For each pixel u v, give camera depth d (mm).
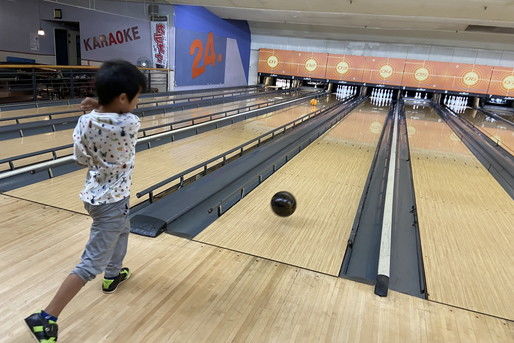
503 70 9758
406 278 1833
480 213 2801
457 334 1412
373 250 2096
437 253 2109
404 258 2064
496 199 3158
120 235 1384
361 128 6250
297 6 7762
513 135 6590
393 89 11289
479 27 8492
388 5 7051
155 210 2232
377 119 7477
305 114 7156
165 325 1317
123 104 1114
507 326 1492
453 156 4676
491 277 1886
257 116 6598
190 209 2350
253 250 1932
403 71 10594
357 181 3354
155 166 3287
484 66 9875
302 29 11375
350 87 11953
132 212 2283
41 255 1685
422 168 3982
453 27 8781
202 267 1722
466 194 3234
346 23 9906
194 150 3973
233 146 4301
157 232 1983
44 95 6562
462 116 8758
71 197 2395
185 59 9203
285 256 1898
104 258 1213
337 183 3248
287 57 11602
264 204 2605
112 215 1196
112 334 1251
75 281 1145
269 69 11922
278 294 1563
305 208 2609
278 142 4598
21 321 1273
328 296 1583
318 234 2203
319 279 1709
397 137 5406
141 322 1321
